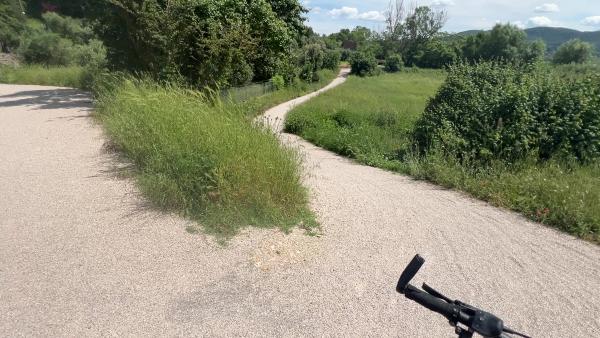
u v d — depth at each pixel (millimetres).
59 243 4133
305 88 32312
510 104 8594
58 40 28406
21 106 12961
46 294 3326
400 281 1500
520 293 3855
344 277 3910
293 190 5293
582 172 7137
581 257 4707
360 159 10078
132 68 13141
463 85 9727
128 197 5316
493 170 7645
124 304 3270
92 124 9766
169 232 4480
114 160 6828
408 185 7602
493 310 3557
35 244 4090
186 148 5246
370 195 6695
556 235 5355
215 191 4906
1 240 4133
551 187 6391
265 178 5047
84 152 7320
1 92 16969
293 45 24750
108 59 13852
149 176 5305
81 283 3500
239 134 5516
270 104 21188
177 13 12219
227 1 15883
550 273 4277
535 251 4820
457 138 8609
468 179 7430
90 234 4344
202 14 13578
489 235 5238
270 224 4848
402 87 37375
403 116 16219
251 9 17828
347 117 15680
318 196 6344
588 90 8406
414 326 3229
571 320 3465
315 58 41031
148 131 6238
